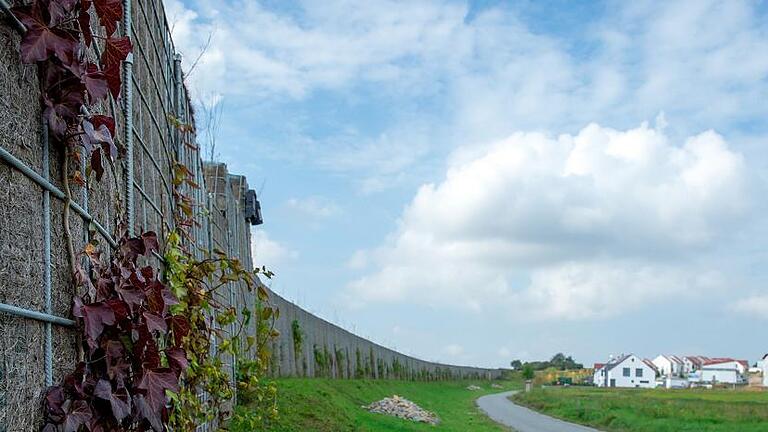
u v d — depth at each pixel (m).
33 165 2.54
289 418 13.74
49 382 2.59
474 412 38.09
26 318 2.40
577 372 124.12
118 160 4.05
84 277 2.98
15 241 2.33
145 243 3.98
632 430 30.42
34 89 2.56
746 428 29.14
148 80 5.49
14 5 2.43
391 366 48.41
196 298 6.49
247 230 17.58
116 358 3.28
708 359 134.50
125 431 3.43
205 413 6.98
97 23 3.64
